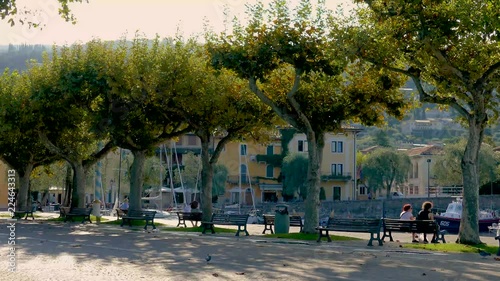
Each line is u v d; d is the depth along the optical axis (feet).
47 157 150.82
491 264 55.88
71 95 114.21
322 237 82.84
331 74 82.53
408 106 93.45
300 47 80.74
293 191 291.79
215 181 288.92
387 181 316.19
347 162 311.27
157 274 47.37
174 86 103.91
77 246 69.41
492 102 77.61
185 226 111.14
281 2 83.20
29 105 123.85
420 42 73.26
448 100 77.46
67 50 119.44
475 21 68.44
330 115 91.35
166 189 274.16
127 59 111.14
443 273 48.85
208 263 54.03
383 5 75.00
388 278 45.83
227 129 107.55
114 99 110.73
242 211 253.85
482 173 284.41
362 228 74.13
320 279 44.96
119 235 87.20
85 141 132.67
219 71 85.61
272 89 91.09
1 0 51.65
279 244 73.61
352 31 76.89
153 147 113.39
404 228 81.51
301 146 306.35
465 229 75.36
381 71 82.64
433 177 335.47
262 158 305.53
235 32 85.30
